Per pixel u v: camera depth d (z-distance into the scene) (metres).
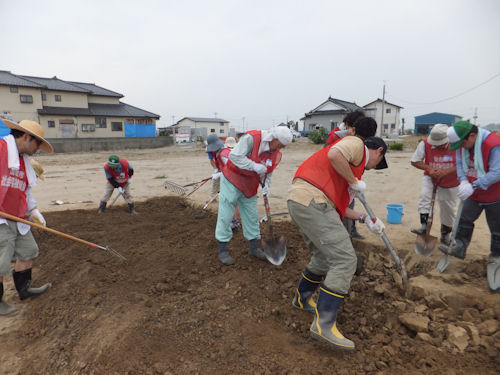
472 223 3.41
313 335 2.45
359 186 2.51
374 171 11.74
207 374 2.23
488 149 3.01
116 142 27.31
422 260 3.72
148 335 2.61
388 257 3.91
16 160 2.94
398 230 4.77
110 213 6.39
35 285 3.68
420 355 2.27
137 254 4.17
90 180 10.72
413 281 3.17
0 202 2.92
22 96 27.77
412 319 2.64
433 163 4.08
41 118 29.16
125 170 6.13
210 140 5.82
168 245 4.53
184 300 3.12
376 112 47.69
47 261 4.23
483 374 2.06
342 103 45.38
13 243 3.05
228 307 2.99
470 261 3.57
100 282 3.48
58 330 2.82
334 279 2.39
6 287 3.68
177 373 2.24
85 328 2.77
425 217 4.46
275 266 3.79
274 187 8.89
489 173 2.95
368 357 2.33
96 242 4.65
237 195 3.76
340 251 2.43
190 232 5.02
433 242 3.68
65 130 30.69
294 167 13.79
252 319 2.86
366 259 3.98
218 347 2.49
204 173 12.37
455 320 2.62
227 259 3.88
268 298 3.17
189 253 4.20
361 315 2.88
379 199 7.09
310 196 2.49
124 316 2.88
